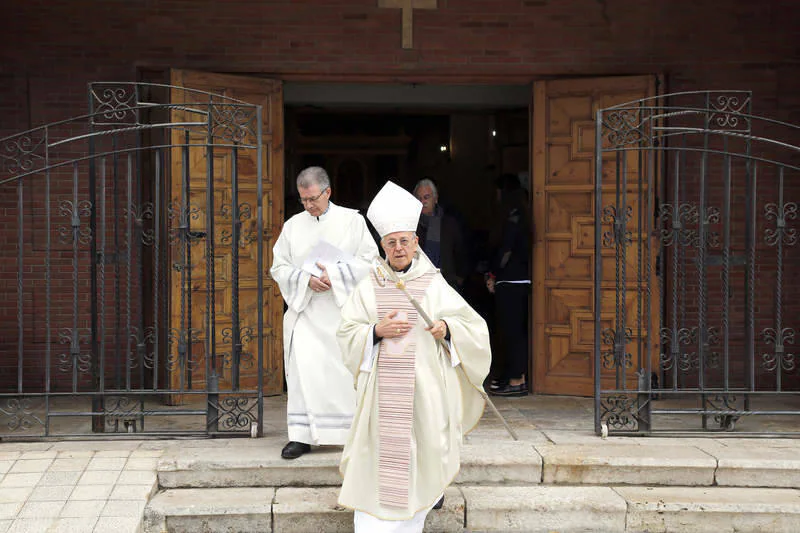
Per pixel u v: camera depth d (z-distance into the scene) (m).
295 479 4.98
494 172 11.73
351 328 4.22
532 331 7.30
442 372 4.18
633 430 5.66
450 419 4.15
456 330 4.14
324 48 7.12
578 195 7.15
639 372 5.64
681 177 6.72
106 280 7.07
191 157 6.82
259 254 5.48
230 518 4.63
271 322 7.14
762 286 7.30
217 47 7.07
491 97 9.83
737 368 7.27
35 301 7.05
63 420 6.13
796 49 7.25
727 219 5.69
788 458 5.09
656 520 4.73
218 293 6.96
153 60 7.04
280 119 7.21
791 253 7.29
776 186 7.25
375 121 11.91
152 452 5.15
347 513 4.64
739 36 7.24
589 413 6.40
